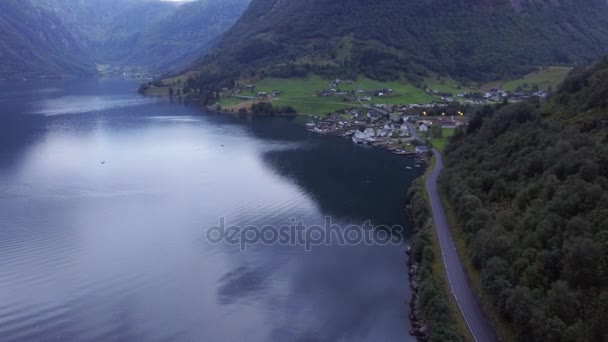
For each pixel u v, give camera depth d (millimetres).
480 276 84562
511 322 70250
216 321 83625
